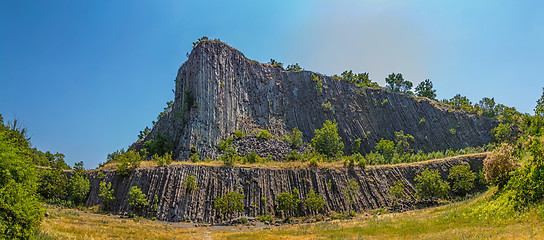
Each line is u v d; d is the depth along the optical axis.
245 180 67.50
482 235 24.02
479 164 80.44
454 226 31.84
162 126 120.00
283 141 102.38
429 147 127.94
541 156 28.58
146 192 62.00
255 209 62.81
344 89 138.88
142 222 53.31
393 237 31.92
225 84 111.12
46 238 26.66
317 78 135.50
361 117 131.12
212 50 115.12
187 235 42.06
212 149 92.06
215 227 53.00
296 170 71.88
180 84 116.38
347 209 66.12
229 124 103.81
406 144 123.56
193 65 110.12
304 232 42.06
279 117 120.06
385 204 69.75
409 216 50.31
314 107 127.94
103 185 62.56
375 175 75.69
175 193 61.53
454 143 128.25
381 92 141.88
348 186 70.69
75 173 65.81
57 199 61.34
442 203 68.69
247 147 93.12
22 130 26.06
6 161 21.23
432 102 142.88
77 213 54.94
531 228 22.73
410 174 78.06
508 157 44.44
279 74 132.88
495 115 135.75
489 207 33.69
